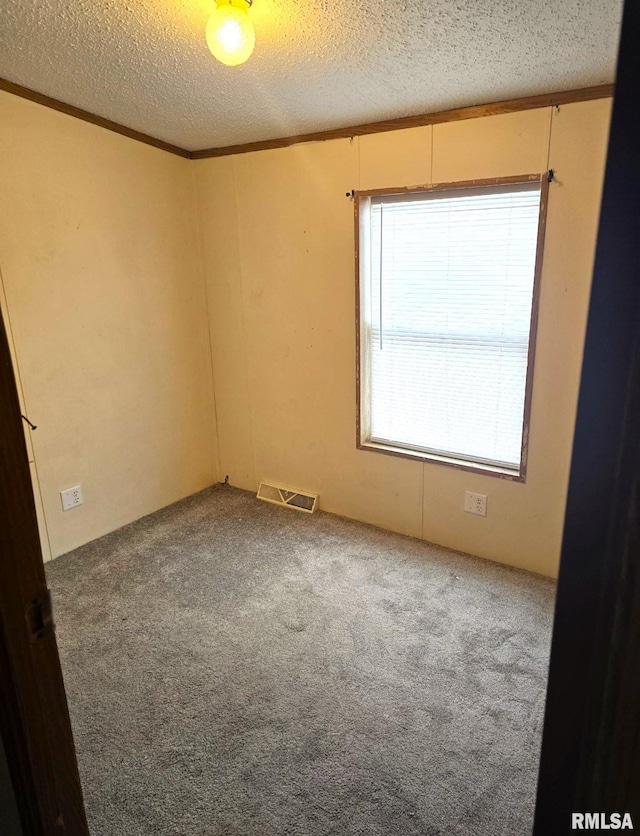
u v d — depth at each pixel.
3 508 0.65
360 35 1.71
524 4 1.52
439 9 1.54
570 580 0.46
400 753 1.59
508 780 1.51
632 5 0.36
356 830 1.37
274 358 3.19
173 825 1.39
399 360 2.81
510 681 1.88
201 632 2.15
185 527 3.04
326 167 2.72
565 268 2.22
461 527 2.74
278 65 1.93
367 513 3.07
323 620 2.22
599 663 0.46
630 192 0.38
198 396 3.46
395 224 2.64
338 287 2.84
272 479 3.43
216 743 1.63
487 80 2.04
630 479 0.41
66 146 2.50
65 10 1.58
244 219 3.07
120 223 2.81
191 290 3.30
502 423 2.57
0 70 2.05
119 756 1.59
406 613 2.26
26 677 0.70
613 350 0.41
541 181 2.19
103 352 2.82
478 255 2.45
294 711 1.75
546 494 2.46
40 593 0.71
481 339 2.54
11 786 0.73
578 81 2.02
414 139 2.45
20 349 2.44
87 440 2.80
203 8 1.58
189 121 2.60
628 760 0.46
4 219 2.31
